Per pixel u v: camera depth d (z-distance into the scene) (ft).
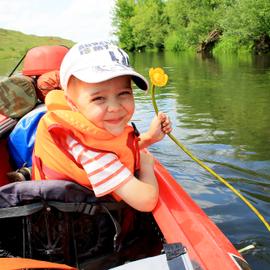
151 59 78.13
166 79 5.72
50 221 5.34
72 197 5.20
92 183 5.08
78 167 5.21
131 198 5.16
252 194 11.00
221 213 9.99
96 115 5.00
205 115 21.20
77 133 5.09
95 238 5.62
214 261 4.56
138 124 20.24
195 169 12.90
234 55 73.67
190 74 42.60
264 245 8.59
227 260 4.57
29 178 6.72
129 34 146.20
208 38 94.12
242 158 13.79
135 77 5.20
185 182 11.93
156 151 14.64
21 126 6.95
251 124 18.78
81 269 5.46
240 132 17.26
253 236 8.94
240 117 20.40
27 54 8.84
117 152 5.22
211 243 4.87
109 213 5.37
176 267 4.35
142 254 5.98
